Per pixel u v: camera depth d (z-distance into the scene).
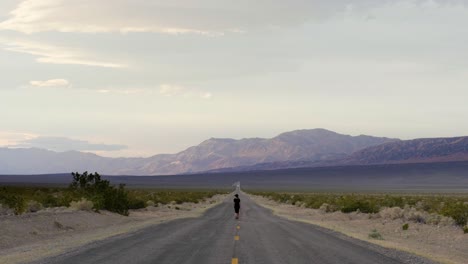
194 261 13.91
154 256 14.79
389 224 32.09
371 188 198.62
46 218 25.25
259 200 90.69
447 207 32.84
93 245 17.45
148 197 66.00
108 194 36.44
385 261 14.35
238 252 15.96
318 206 57.22
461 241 23.28
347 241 19.97
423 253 17.16
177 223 29.66
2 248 17.47
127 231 23.23
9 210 27.22
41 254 15.24
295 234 22.83
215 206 62.00
